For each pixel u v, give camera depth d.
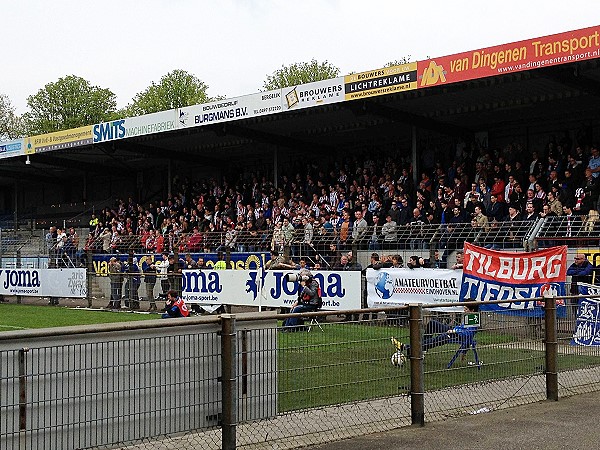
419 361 7.62
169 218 30.31
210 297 20.75
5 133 66.88
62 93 65.62
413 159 23.81
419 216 20.53
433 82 18.98
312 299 16.08
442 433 7.25
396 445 6.81
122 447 6.07
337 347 7.23
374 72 20.14
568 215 16.31
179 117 25.38
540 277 14.38
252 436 6.89
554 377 8.91
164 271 22.27
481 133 25.36
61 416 5.75
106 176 39.84
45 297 25.95
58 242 30.48
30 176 40.03
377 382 7.46
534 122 24.56
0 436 5.44
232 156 33.16
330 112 23.88
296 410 6.97
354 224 20.95
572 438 7.02
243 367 6.68
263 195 27.66
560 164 19.94
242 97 23.45
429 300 16.31
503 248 17.25
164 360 6.32
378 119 25.16
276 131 27.33
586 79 18.56
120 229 32.44
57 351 5.74
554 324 9.02
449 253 17.42
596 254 15.09
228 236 24.72
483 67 18.08
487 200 19.92
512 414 8.08
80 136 29.05
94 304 24.41
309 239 20.97
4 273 27.66
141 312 21.91
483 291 15.12
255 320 6.75
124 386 6.09
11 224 40.62
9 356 5.52
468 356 8.28
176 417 6.39
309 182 26.12
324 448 6.73
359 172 25.66
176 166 36.56
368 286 17.53
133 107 68.44
